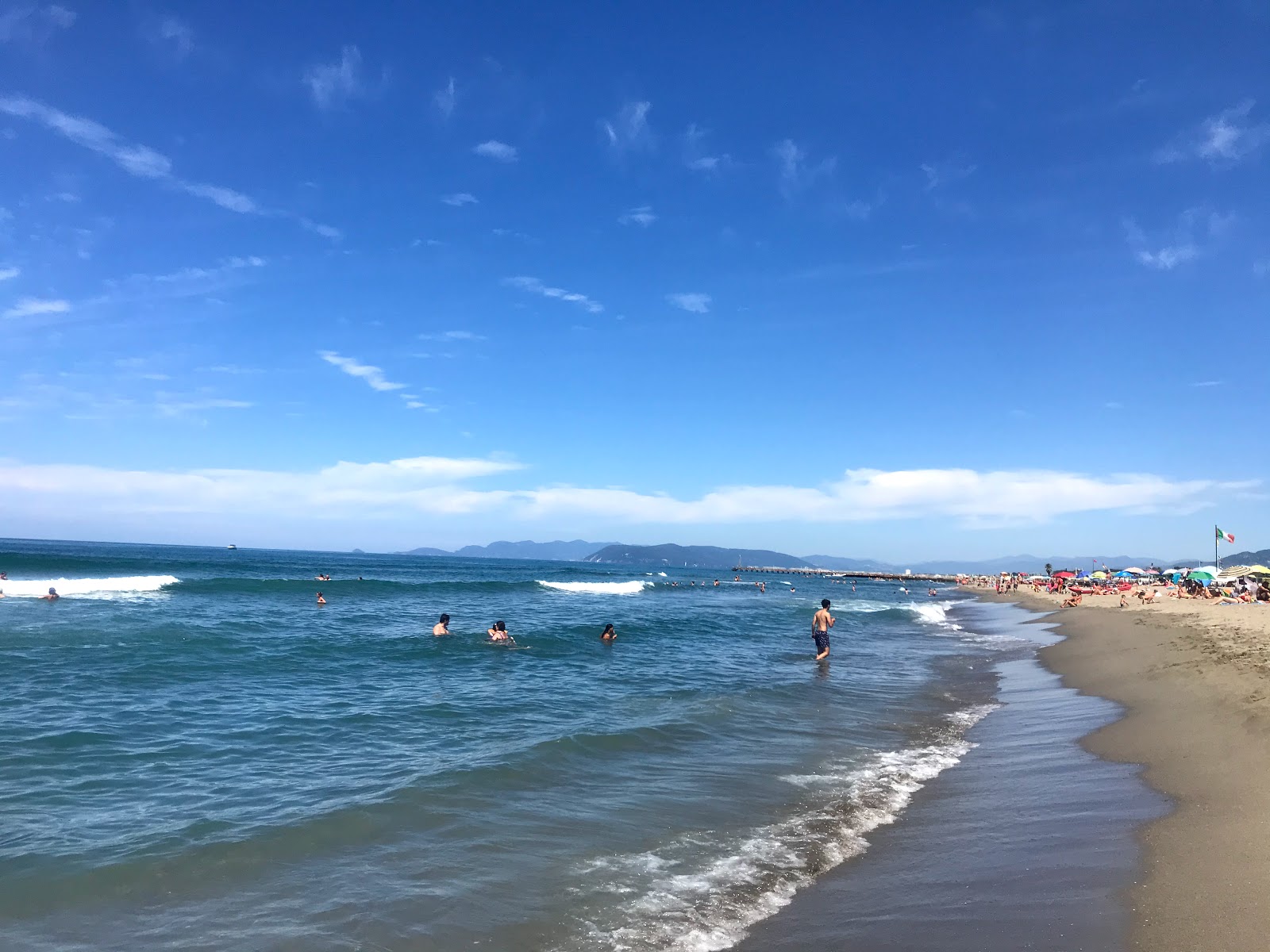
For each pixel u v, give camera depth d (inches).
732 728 479.8
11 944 198.7
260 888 238.2
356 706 517.0
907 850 275.6
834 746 441.4
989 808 317.1
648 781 362.0
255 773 358.3
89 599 1170.0
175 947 201.5
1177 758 358.0
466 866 259.6
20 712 451.2
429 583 1918.1
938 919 215.8
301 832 282.8
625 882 250.5
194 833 279.3
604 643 920.3
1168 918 199.3
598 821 306.8
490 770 366.0
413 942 208.4
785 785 361.1
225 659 684.7
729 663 805.9
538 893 241.1
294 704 515.5
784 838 291.6
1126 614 1320.1
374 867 256.4
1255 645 675.4
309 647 779.4
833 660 863.1
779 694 610.5
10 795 311.7
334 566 3772.1
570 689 611.8
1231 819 265.3
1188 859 235.5
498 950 206.1
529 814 312.2
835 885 248.5
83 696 507.2
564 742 421.1
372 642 836.6
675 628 1154.7
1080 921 204.2
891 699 607.2
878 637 1175.6
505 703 543.5
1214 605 1450.5
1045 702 569.3
